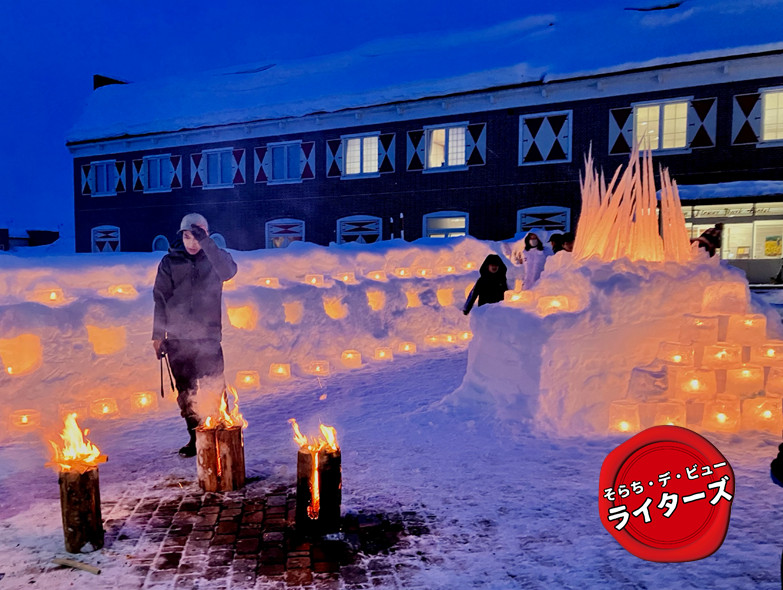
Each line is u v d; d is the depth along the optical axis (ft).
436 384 23.72
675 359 17.46
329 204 80.64
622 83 62.49
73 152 102.17
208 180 90.07
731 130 58.65
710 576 9.41
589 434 16.93
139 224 96.58
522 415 17.58
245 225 87.04
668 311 18.76
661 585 9.25
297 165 82.99
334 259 31.01
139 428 18.42
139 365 20.88
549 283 19.04
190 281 16.10
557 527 11.32
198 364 16.08
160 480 14.19
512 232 69.26
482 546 10.72
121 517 12.12
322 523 11.19
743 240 56.75
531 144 67.62
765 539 10.47
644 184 19.99
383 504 12.60
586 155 64.85
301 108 80.02
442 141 74.59
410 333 32.19
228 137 86.94
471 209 71.31
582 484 13.33
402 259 34.76
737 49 56.75
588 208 20.48
